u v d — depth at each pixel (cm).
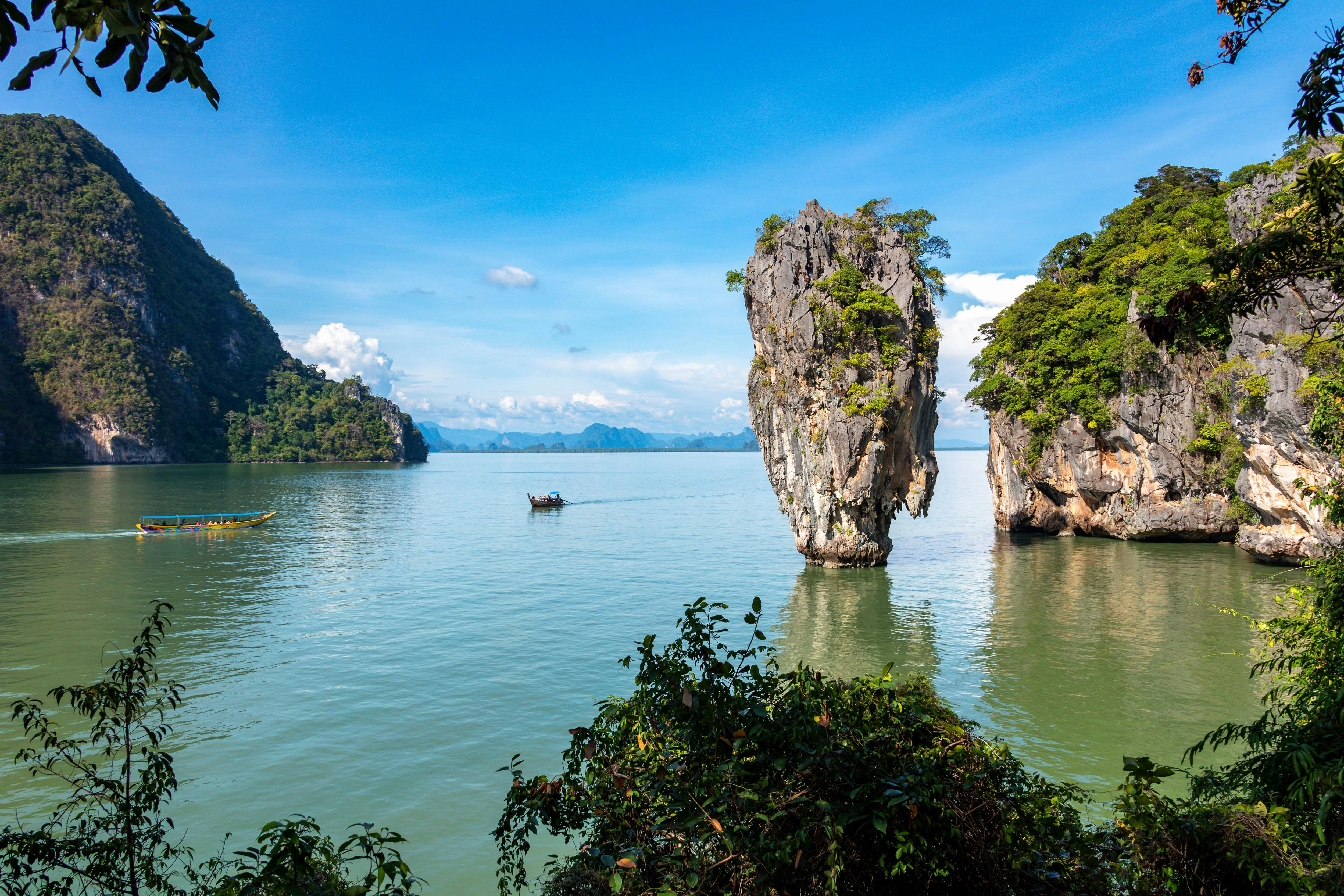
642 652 681
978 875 580
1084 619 3672
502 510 9981
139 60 308
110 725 675
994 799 633
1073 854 677
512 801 727
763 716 623
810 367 5006
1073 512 6688
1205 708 2467
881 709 695
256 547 6156
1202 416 5616
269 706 2522
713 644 3225
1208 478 5672
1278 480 4425
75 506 8806
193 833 1716
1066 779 1941
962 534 7112
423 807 1850
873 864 574
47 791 1895
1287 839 621
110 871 628
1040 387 6712
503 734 2294
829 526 5162
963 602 4112
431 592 4419
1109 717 2397
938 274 5534
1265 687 2650
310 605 4047
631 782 652
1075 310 6525
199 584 4566
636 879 580
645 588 4572
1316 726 766
